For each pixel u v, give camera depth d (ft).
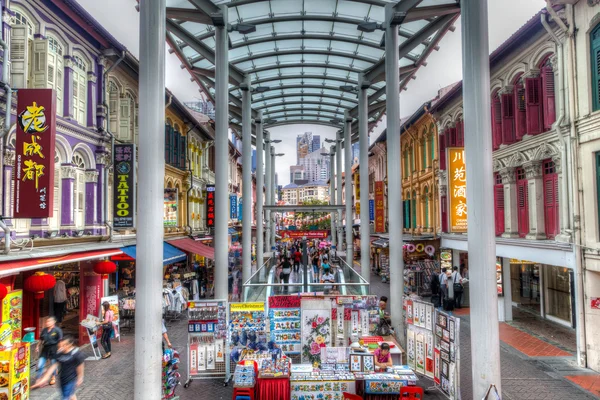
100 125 43.24
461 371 32.17
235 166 124.06
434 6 42.45
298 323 31.19
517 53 44.65
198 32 50.90
